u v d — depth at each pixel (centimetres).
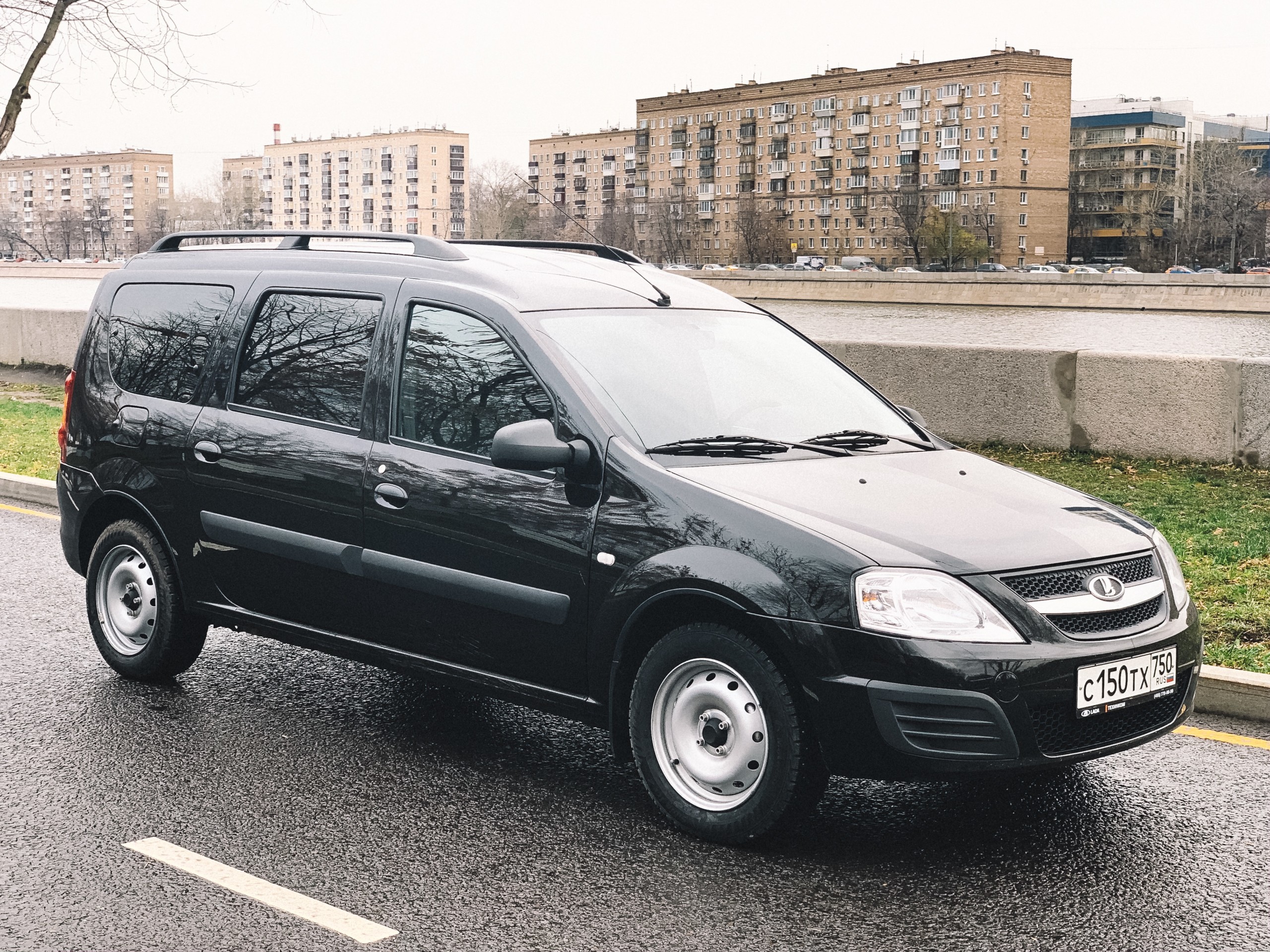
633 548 442
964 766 397
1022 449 1211
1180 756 533
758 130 17200
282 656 671
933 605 400
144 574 612
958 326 6556
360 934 369
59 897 393
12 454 1285
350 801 475
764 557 417
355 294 541
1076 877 414
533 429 450
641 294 542
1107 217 16512
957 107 15062
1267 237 15062
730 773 431
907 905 392
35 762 512
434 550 491
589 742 547
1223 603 722
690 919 381
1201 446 1120
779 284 9956
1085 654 407
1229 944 368
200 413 579
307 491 530
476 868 417
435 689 618
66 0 1770
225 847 432
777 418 505
